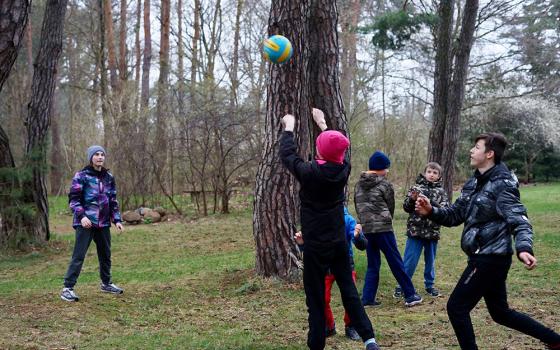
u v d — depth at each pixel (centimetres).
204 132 1812
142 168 1889
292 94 761
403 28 1516
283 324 596
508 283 767
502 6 1708
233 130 1827
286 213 771
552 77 2248
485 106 2992
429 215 442
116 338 544
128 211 1784
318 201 430
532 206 1800
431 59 2061
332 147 425
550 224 1364
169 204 2036
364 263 895
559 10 2042
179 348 511
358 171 2102
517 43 2012
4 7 600
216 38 2795
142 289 784
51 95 1291
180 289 778
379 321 601
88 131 2250
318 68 815
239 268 895
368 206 670
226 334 559
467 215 423
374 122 2258
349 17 2530
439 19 1509
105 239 735
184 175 1936
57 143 2808
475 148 427
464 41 1466
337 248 433
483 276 407
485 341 514
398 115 2328
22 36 621
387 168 678
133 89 2061
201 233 1463
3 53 607
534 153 3144
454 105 1482
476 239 411
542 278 796
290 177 772
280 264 769
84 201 707
